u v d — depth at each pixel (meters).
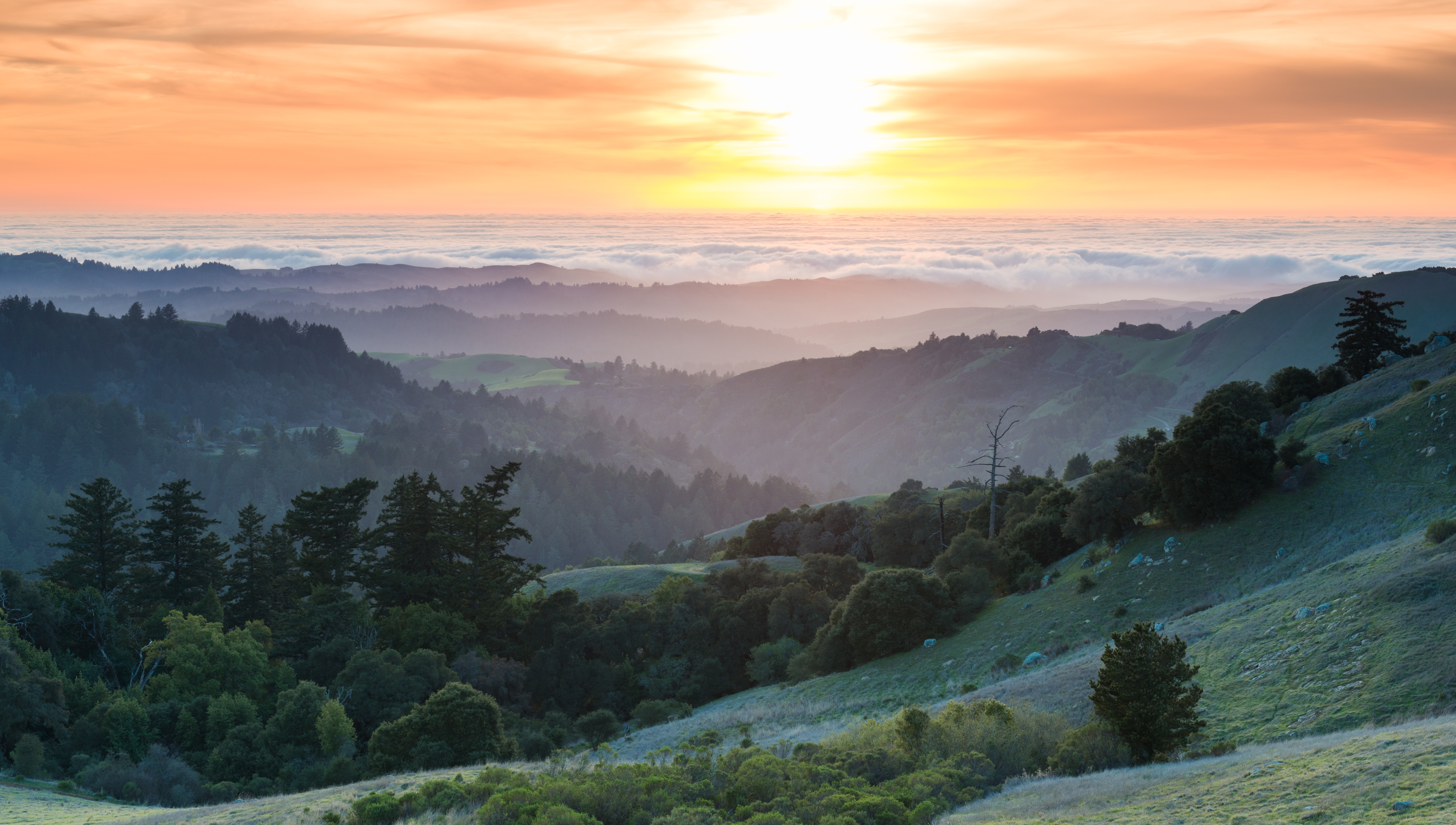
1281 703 26.91
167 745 46.75
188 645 54.16
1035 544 62.94
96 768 38.47
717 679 70.25
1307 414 62.00
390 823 23.59
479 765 35.94
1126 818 18.14
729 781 25.28
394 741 40.03
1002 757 28.08
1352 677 26.19
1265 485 50.62
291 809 26.41
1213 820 16.66
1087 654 41.84
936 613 55.75
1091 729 27.41
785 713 48.31
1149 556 50.75
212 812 27.56
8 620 60.50
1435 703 22.62
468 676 61.91
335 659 61.47
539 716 65.38
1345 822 14.81
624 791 23.55
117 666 66.19
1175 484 51.19
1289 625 32.12
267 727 45.50
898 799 23.38
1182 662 28.91
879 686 50.00
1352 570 35.19
